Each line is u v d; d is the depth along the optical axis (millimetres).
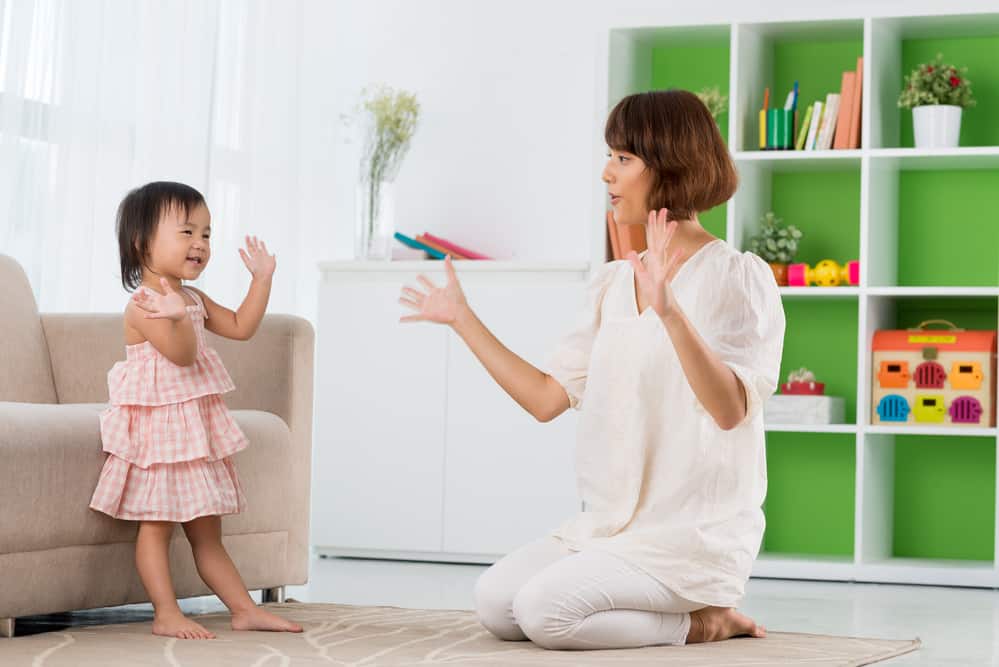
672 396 2404
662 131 2420
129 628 2586
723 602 2400
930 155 4070
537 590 2287
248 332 2766
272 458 2984
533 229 4832
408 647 2350
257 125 4703
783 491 4523
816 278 4211
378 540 4375
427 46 4953
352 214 5098
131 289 2672
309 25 5027
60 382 3166
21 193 3635
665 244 2121
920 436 4391
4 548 2381
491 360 2518
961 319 4406
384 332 4395
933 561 4180
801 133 4234
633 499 2400
